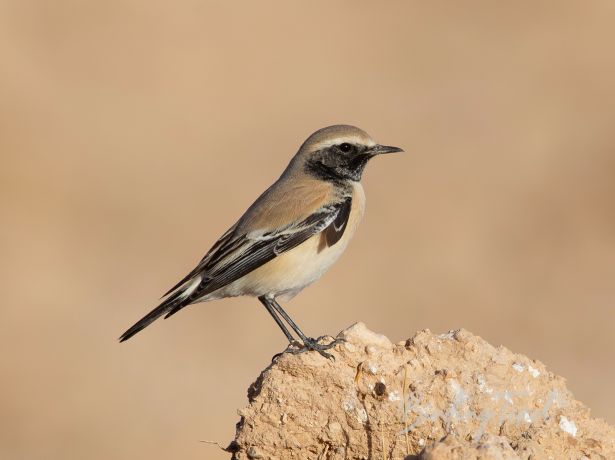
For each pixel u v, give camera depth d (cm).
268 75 3591
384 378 923
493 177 2936
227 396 1989
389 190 2820
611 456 911
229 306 2338
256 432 935
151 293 2414
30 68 3488
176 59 3650
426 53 3709
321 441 930
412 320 2281
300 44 3769
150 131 3241
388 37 3822
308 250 1200
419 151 3061
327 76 3588
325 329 2234
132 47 3666
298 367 930
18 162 2941
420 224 2673
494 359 936
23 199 2798
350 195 1241
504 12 3941
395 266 2488
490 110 3300
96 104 3344
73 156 3027
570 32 3741
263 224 1194
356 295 2369
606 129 3189
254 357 2147
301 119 3322
